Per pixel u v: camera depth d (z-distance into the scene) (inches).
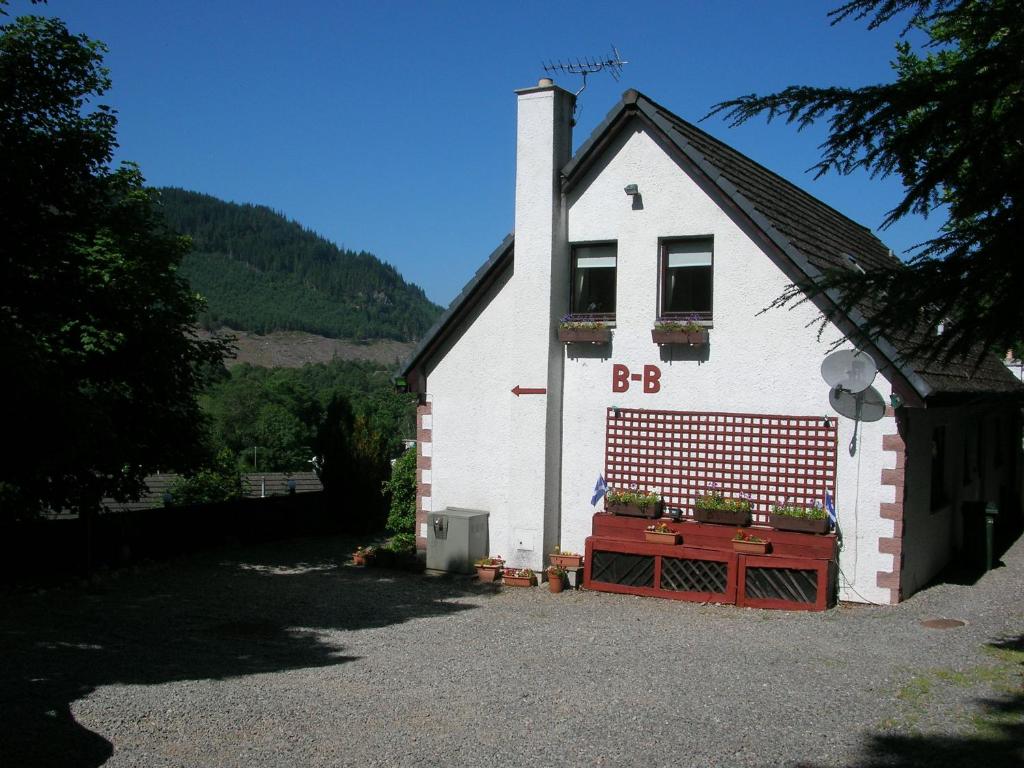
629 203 534.6
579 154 537.6
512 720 281.3
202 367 633.0
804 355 485.4
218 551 685.9
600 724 276.5
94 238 552.1
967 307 170.4
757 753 249.9
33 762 240.1
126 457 550.3
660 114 526.9
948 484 573.9
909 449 474.6
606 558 518.6
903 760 243.0
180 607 474.0
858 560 469.1
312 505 800.9
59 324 511.5
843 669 340.2
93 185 571.5
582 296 556.7
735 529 487.8
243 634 413.4
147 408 591.8
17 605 469.1
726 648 380.8
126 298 543.2
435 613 464.8
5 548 543.5
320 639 404.2
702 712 287.4
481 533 570.6
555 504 550.0
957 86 168.6
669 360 521.7
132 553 622.5
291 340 7308.1
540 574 540.4
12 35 530.9
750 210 494.3
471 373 581.9
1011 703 292.4
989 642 380.2
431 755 250.5
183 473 631.8
